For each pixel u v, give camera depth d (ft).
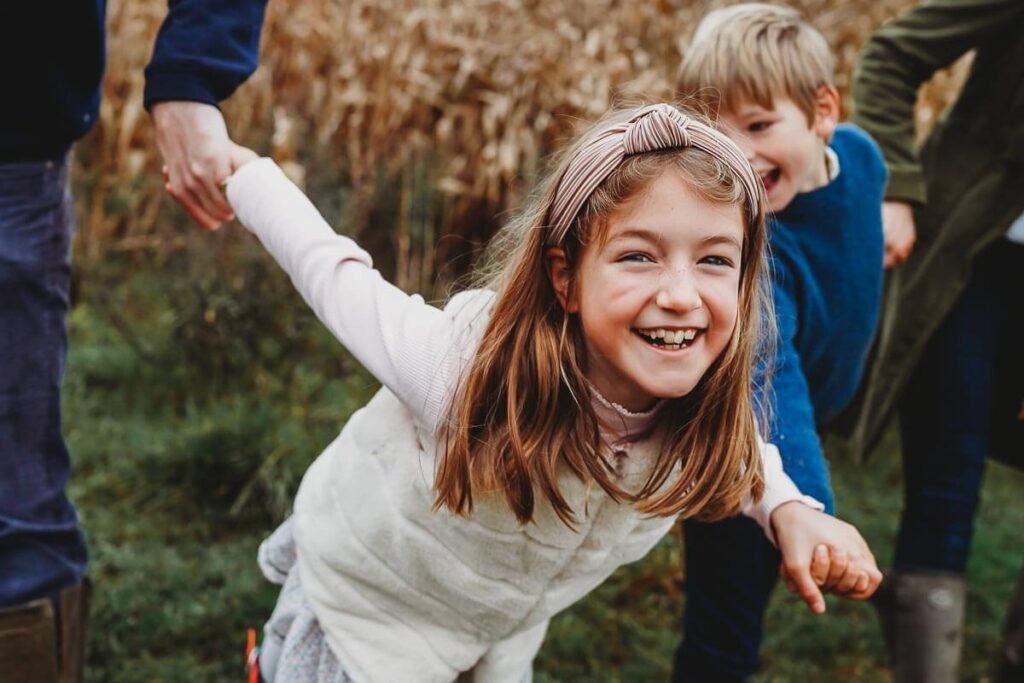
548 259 5.17
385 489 5.78
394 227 17.44
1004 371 9.33
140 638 9.68
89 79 6.79
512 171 17.54
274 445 12.54
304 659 6.22
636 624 10.62
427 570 5.78
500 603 5.83
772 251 7.38
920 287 8.84
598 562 5.81
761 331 6.06
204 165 6.45
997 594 11.67
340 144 18.78
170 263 17.07
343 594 6.01
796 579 5.60
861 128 8.87
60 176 6.89
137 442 13.16
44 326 6.84
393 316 5.52
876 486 14.10
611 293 4.90
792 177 7.34
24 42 6.42
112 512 11.89
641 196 4.83
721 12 7.73
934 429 8.95
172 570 10.65
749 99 7.23
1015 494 14.35
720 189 4.86
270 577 6.84
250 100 18.88
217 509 12.10
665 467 5.36
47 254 6.81
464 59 18.66
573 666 9.94
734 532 7.80
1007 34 8.79
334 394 14.19
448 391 5.31
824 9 21.48
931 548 8.87
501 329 5.21
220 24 6.55
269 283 15.21
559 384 5.17
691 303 4.80
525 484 5.17
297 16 20.22
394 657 6.00
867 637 10.82
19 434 6.77
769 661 10.34
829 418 8.51
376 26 20.70
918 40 8.75
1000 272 9.00
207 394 14.47
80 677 7.22
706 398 5.25
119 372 15.06
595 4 21.09
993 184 8.76
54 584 6.89
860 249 7.72
